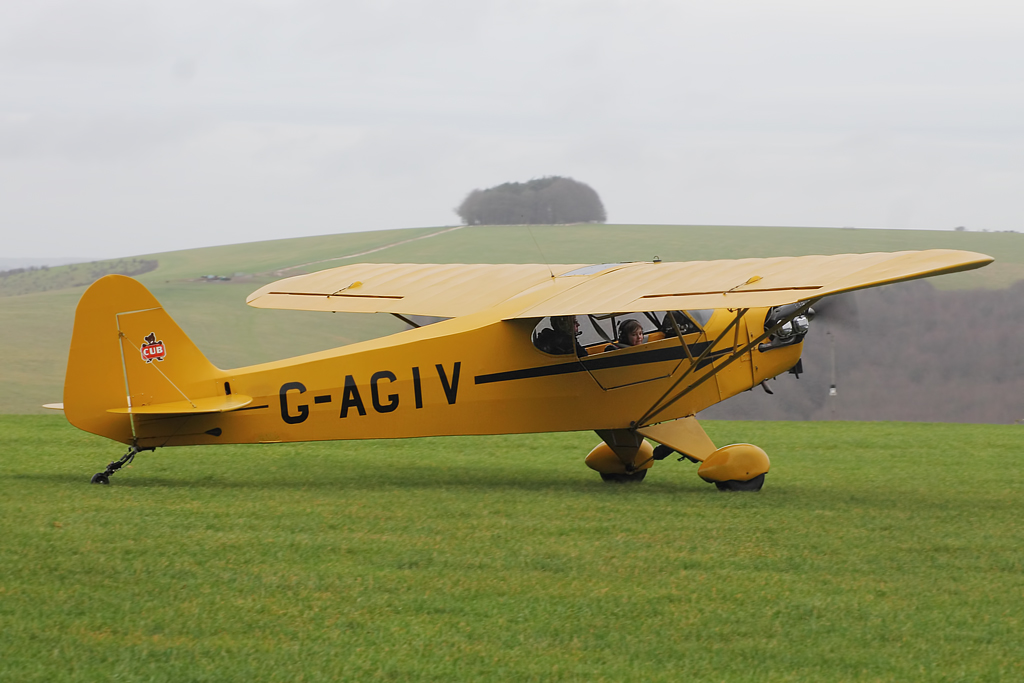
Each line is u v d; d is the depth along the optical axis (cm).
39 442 3853
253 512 2403
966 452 4097
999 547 2195
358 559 1970
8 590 1700
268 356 17100
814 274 2373
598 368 3145
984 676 1423
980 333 17850
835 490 3048
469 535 2203
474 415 3045
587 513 2498
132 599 1672
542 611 1666
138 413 2725
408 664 1421
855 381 16175
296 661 1423
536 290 3172
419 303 3381
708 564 1992
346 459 3616
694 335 3266
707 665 1444
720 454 3044
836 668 1445
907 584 1878
